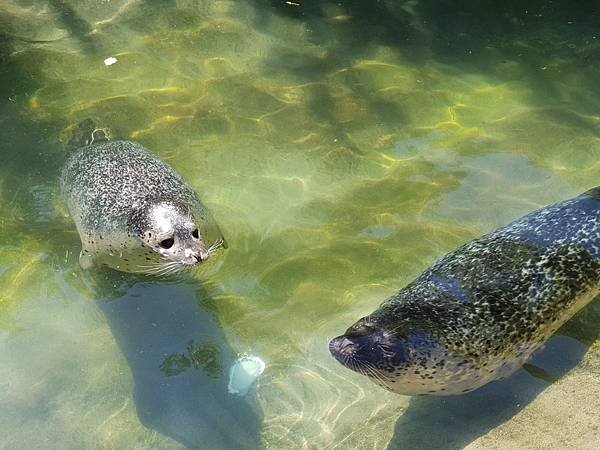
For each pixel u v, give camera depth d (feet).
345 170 8.77
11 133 9.18
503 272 6.86
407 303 6.66
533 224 7.31
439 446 6.23
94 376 6.96
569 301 6.82
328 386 6.79
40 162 8.87
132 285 7.69
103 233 7.42
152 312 7.47
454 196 8.45
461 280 6.85
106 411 6.70
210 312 7.45
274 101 9.60
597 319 7.11
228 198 8.49
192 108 9.50
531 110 9.44
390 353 6.10
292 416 6.59
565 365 6.72
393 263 7.82
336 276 7.72
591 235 7.07
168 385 6.88
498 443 6.15
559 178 8.59
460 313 6.51
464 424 6.36
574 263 6.93
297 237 8.11
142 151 8.27
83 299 7.58
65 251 8.02
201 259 6.85
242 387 6.82
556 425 6.21
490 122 9.30
